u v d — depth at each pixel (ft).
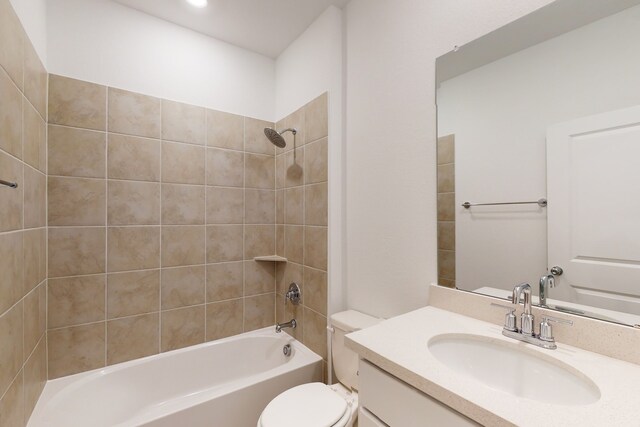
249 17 6.22
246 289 7.24
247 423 5.11
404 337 3.14
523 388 2.85
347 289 5.85
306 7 5.94
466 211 3.95
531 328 3.01
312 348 6.30
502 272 3.59
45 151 5.01
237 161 7.14
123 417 5.42
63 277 5.25
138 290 5.93
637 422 1.86
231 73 7.12
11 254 3.55
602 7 2.85
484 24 3.76
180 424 4.48
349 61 5.76
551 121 3.20
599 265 2.87
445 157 4.17
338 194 5.91
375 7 5.21
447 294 4.02
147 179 6.02
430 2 4.35
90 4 5.51
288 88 7.22
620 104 2.74
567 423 1.85
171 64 6.33
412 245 4.58
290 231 7.06
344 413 4.20
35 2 4.52
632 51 2.67
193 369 6.29
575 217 3.04
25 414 4.07
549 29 3.21
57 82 5.19
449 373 2.45
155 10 6.00
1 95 3.26
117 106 5.73
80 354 5.40
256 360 6.93
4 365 3.34
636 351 2.57
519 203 3.47
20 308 3.85
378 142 5.16
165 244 6.21
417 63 4.51
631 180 2.68
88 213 5.45
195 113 6.59
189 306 6.49
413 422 2.55
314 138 6.25
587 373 2.44
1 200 3.27
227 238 6.98
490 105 3.70
